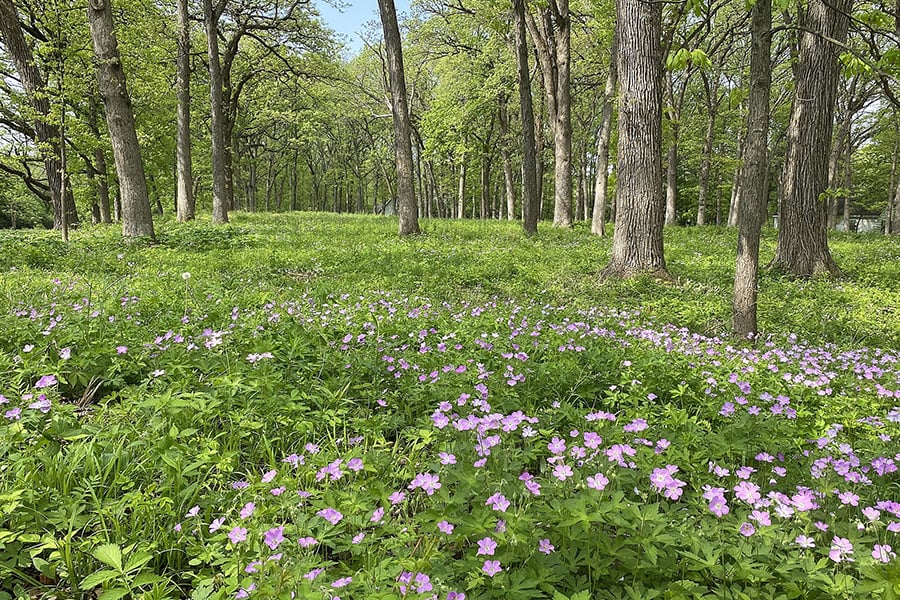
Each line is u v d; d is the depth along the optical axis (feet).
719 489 7.63
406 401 12.50
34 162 63.62
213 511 8.21
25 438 9.30
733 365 16.20
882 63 17.15
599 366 14.73
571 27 75.51
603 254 42.45
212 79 67.72
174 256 34.83
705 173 90.89
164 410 10.05
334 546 7.32
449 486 8.52
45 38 54.85
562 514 6.93
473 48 86.43
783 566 6.44
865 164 114.21
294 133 140.77
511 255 40.24
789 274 37.06
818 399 13.96
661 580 6.72
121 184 41.93
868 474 9.53
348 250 40.57
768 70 19.22
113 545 6.44
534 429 10.46
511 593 6.11
